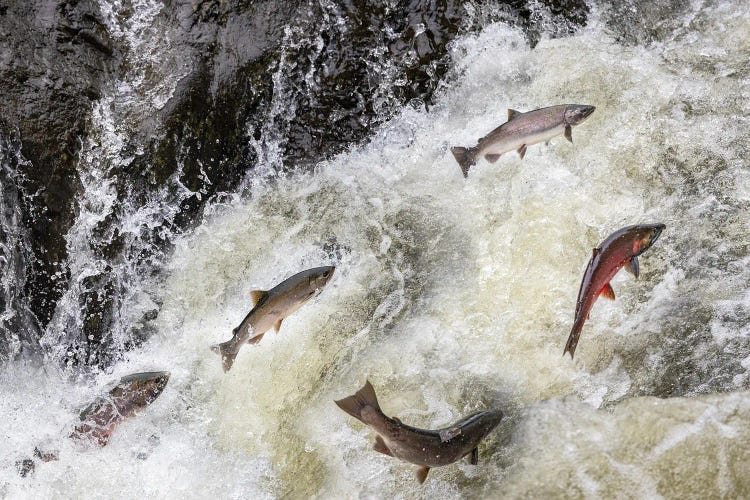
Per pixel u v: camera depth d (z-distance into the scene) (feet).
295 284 13.29
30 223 15.85
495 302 14.99
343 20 16.98
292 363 15.05
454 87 17.52
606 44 17.74
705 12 17.89
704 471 12.04
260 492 13.94
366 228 16.51
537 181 16.14
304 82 17.01
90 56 16.11
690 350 14.01
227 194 16.98
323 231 16.56
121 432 14.78
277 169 17.20
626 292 14.65
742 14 17.71
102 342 16.24
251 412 14.73
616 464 12.32
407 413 14.01
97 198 16.11
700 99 16.76
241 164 17.02
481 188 16.43
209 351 15.52
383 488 13.28
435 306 15.35
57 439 14.93
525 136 14.84
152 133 16.21
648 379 13.83
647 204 15.67
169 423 14.85
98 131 16.06
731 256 14.92
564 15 17.90
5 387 15.83
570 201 15.76
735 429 12.32
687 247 15.05
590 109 14.34
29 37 15.80
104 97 16.11
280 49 16.81
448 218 16.31
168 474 14.38
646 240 11.94
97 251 16.21
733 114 16.51
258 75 16.76
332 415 14.28
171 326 16.07
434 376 14.37
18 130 15.60
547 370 14.07
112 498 14.32
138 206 16.38
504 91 17.53
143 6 16.39
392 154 17.37
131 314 16.29
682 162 16.08
